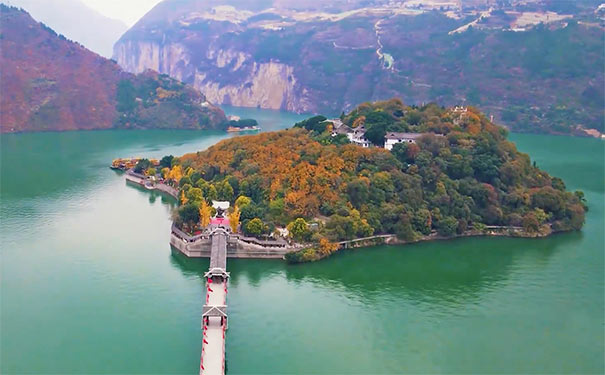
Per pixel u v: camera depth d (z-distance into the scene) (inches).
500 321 7785.4
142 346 6973.4
